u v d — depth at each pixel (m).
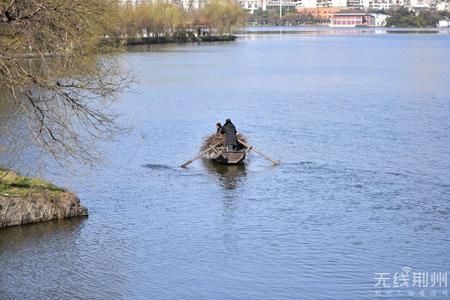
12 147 45.16
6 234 32.03
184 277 28.00
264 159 49.97
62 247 30.80
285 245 31.55
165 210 36.75
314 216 35.84
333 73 124.06
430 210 36.81
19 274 28.05
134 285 27.27
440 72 125.06
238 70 127.81
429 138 58.19
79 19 31.66
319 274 28.42
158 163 48.22
